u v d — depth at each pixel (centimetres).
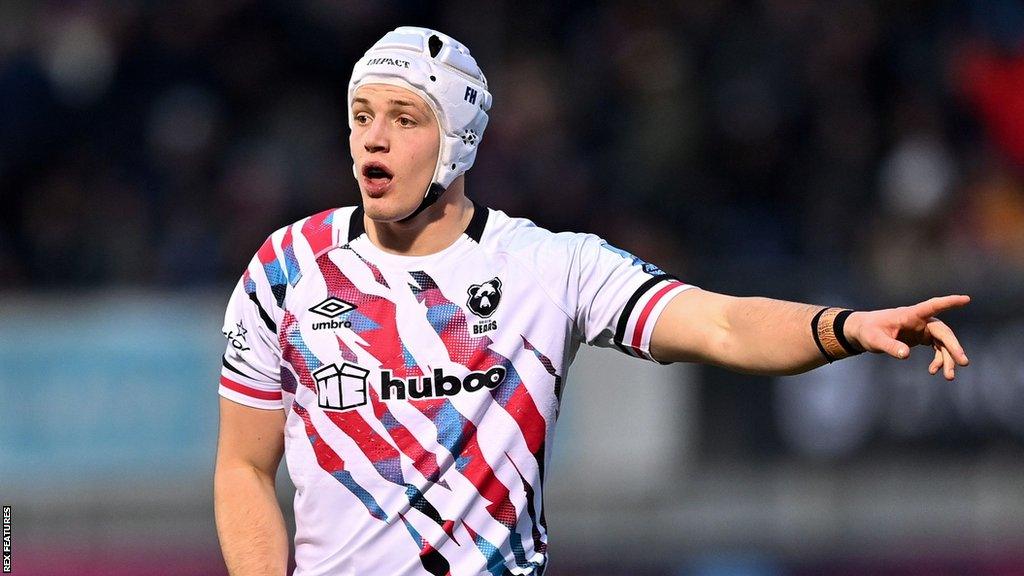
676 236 4491
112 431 3722
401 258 1445
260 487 1487
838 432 3812
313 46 4828
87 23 4738
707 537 3725
